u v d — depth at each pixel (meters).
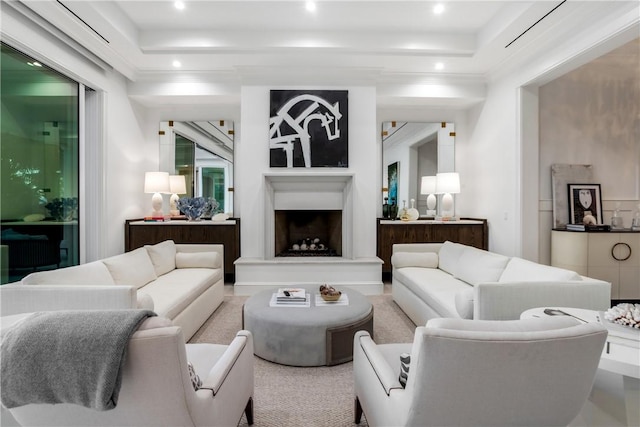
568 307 2.22
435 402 1.07
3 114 3.00
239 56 4.18
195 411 1.12
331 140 4.62
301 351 2.45
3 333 1.02
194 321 3.06
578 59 3.38
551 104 4.45
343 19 3.73
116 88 4.48
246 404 1.74
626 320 1.61
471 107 5.39
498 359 1.01
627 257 4.04
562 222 4.39
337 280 4.45
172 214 5.16
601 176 4.52
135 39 3.86
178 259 3.95
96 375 0.94
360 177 4.67
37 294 2.04
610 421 1.68
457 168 5.55
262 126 4.62
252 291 4.38
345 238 4.63
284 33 3.94
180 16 3.68
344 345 2.52
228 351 1.58
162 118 5.35
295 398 2.06
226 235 4.81
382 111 5.49
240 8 3.52
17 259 3.16
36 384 0.95
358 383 1.77
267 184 4.51
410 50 4.05
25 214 3.25
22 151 3.21
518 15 3.25
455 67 4.54
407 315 3.57
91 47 3.75
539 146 4.43
